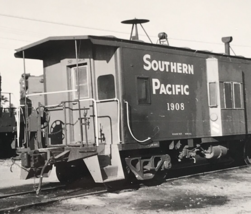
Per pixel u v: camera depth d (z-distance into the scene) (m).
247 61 13.79
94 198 8.47
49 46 9.71
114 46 9.26
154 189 9.48
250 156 14.46
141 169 9.70
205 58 11.98
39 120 9.29
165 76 10.52
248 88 13.64
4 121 20.09
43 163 8.73
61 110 9.98
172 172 12.77
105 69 9.45
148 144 9.77
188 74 11.27
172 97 10.66
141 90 9.82
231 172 12.23
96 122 8.78
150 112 9.97
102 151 8.94
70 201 8.19
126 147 9.20
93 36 8.82
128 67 9.51
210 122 11.85
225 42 14.82
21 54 10.33
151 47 10.21
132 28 12.02
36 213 7.22
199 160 15.15
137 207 7.56
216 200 8.11
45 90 10.34
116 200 8.23
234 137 12.93
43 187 10.37
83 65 9.66
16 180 12.26
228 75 12.55
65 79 9.84
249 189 9.27
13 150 21.14
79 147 8.73
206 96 11.83
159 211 7.22
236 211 7.12
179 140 10.87
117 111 9.20
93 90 9.47
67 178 10.87
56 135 10.03
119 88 9.27
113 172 8.81
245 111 13.33
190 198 8.33
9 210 7.45
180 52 11.09
